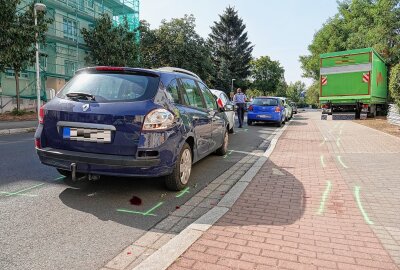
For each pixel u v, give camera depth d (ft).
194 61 143.64
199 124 19.74
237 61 233.76
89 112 15.21
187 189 18.04
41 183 18.17
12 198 15.72
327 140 37.14
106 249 11.09
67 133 15.62
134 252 10.95
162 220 13.75
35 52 62.23
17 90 67.51
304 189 17.72
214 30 242.17
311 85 225.76
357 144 33.24
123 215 14.11
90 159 14.87
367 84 65.26
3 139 37.32
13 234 11.97
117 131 14.88
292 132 47.11
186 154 18.02
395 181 19.13
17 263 10.02
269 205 15.16
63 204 15.12
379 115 79.56
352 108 69.51
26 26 59.31
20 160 24.21
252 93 313.53
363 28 114.83
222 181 19.90
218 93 42.96
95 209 14.67
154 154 14.98
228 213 14.07
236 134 45.68
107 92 15.97
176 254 10.30
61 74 94.53
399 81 43.14
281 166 23.41
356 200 15.93
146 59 134.31
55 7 92.48
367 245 11.27
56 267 9.87
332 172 21.48
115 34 94.58
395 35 91.50
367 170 21.89
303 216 13.85
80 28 103.04
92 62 98.58
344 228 12.67
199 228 12.29
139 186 18.13
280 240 11.52
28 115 67.87
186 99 19.08
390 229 12.62
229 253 10.50
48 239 11.66
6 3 56.44
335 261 10.17
